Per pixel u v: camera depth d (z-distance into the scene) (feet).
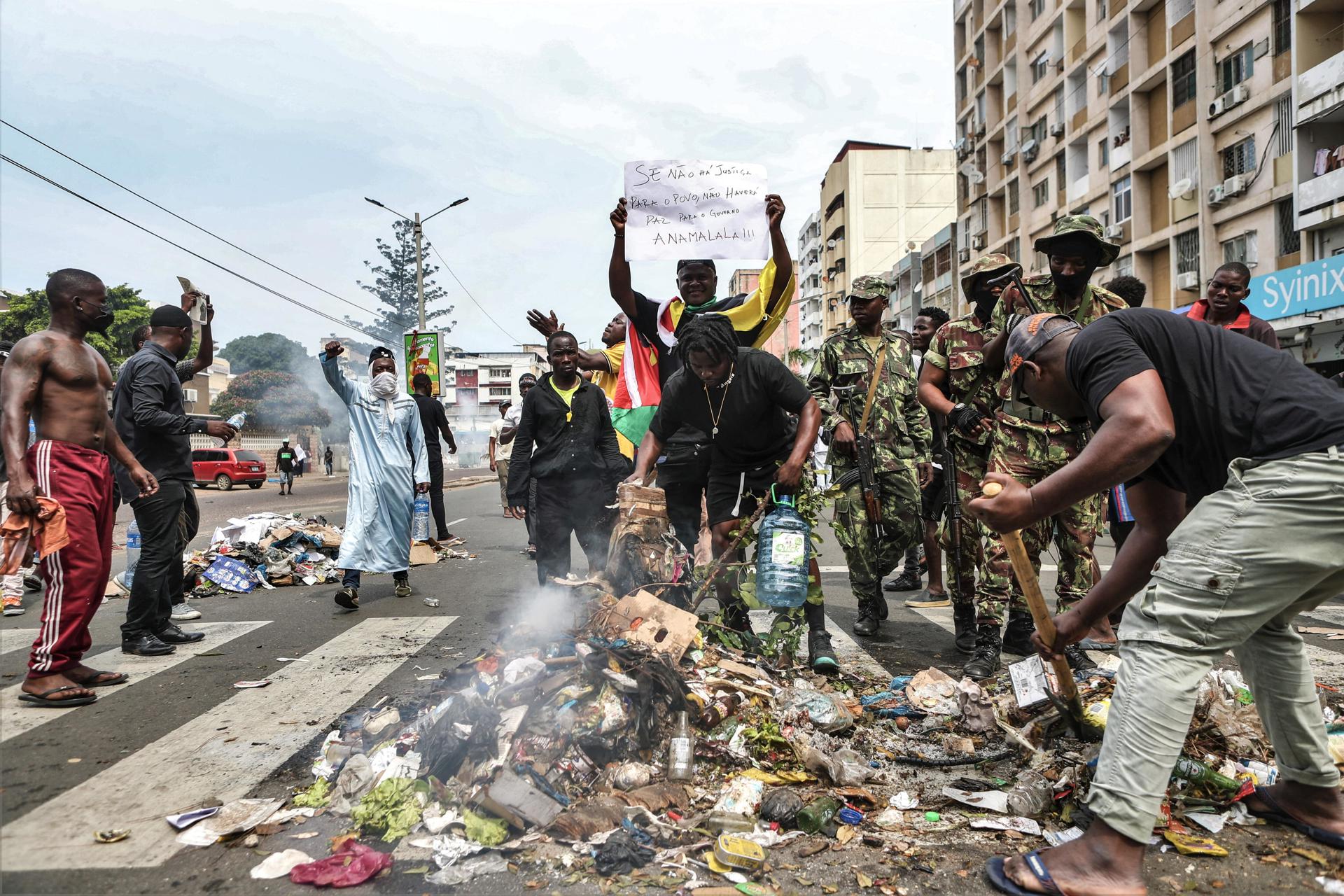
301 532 25.84
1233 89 71.36
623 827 7.76
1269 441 6.91
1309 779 7.84
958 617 14.90
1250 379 7.11
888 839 7.77
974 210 132.87
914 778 9.06
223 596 21.38
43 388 11.95
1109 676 11.19
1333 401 6.88
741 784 8.48
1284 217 67.51
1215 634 6.87
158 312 15.76
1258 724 9.66
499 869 7.23
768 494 13.14
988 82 126.72
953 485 14.92
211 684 12.71
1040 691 10.09
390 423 19.92
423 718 9.52
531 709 9.18
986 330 14.56
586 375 21.58
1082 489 7.03
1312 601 7.47
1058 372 7.84
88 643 12.21
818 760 8.95
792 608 12.64
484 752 8.69
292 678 13.03
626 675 9.45
